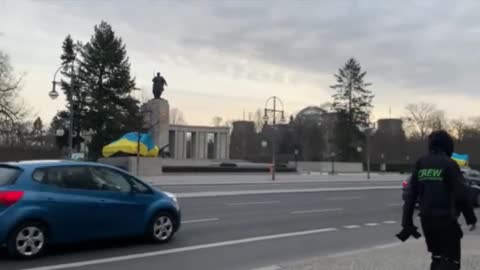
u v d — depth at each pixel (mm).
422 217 5906
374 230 13656
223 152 80875
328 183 40938
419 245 10570
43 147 64938
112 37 69875
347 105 92188
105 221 9602
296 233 12727
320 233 12852
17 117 55719
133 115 67375
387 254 9250
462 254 9211
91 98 65875
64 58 70250
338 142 91500
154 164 44625
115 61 68875
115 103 68812
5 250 9367
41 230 8836
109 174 9938
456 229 5848
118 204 9797
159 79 60469
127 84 69312
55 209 8930
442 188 5801
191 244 10680
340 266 8062
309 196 25062
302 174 58031
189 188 30453
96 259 8906
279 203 20672
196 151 78938
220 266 8625
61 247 9930
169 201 10773
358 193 28391
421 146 111188
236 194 24828
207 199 21641
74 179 9375
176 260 9023
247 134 126688
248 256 9578
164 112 59438
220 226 13594
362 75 91938
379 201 23203
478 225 14836
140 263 8688
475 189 21531
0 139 58250
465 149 105750
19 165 9047
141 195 10281
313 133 112562
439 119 112188
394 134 116062
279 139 114500
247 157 103062
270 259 9344
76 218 9188
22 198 8641
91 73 68688
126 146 45125
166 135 59656
